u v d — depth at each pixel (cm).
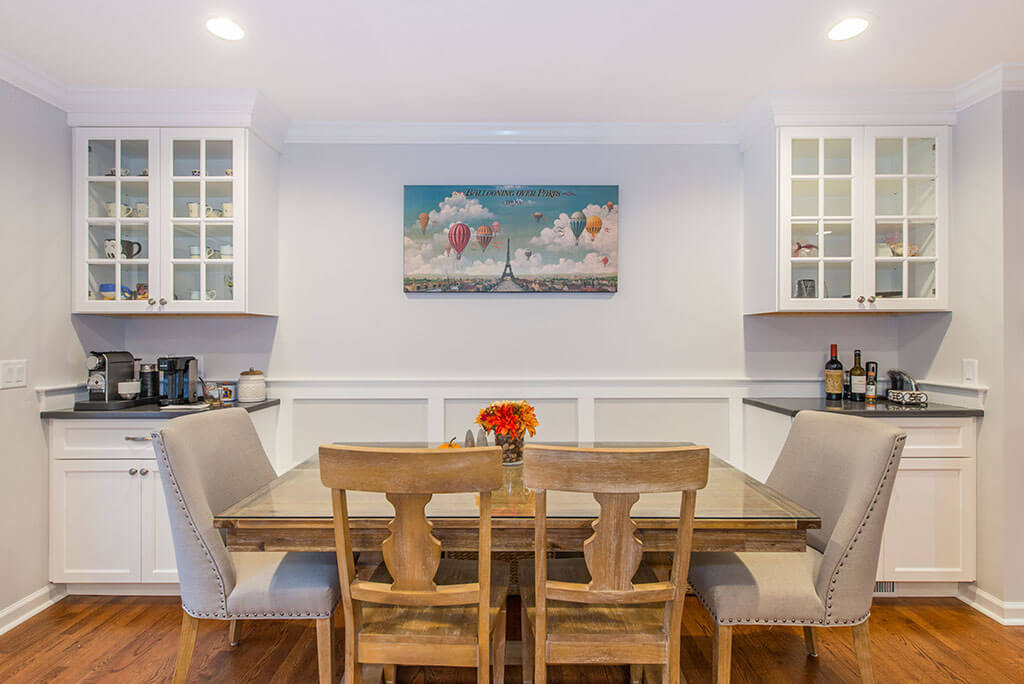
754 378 291
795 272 262
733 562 163
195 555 154
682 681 182
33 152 232
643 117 280
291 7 186
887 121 254
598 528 129
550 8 188
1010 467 226
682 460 121
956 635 212
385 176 292
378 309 292
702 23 197
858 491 151
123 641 206
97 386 249
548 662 136
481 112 274
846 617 150
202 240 255
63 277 247
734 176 293
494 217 289
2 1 181
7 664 191
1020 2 183
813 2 184
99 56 218
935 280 255
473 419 291
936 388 261
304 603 156
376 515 143
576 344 293
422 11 189
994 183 232
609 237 290
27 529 227
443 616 145
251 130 258
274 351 289
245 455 192
